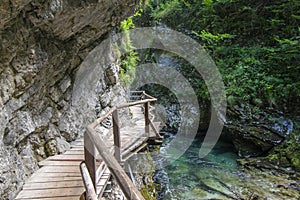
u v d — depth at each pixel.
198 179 5.27
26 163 2.90
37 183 2.69
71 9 2.75
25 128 2.96
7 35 2.23
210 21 9.60
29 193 2.47
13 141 2.69
